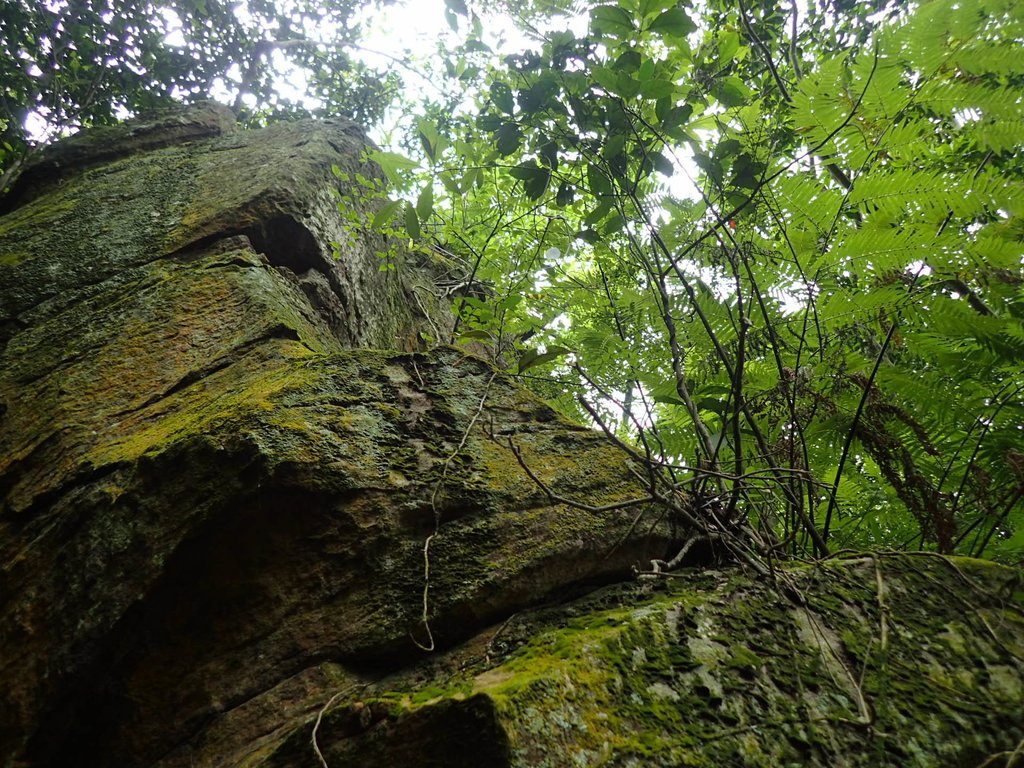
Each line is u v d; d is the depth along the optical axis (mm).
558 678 1281
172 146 5484
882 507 2570
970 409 2221
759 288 2441
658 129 2074
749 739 1262
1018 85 2035
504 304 2842
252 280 3135
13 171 5652
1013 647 1518
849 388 2320
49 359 2895
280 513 1691
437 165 2578
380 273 4734
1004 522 2191
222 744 1495
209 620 1655
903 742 1279
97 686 1607
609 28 1929
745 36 2865
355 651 1614
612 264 3092
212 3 8297
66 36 7277
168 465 1794
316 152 4719
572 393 2963
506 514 1838
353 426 1930
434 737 1192
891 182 2029
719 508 1951
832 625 1550
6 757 1542
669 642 1454
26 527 2004
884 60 1977
